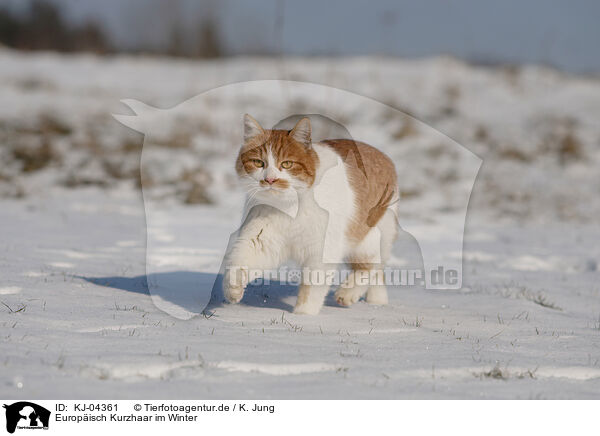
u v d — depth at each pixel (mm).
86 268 7496
